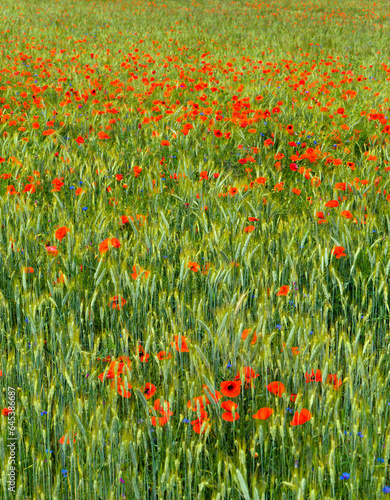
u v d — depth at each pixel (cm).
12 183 447
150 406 188
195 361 206
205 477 186
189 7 2405
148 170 497
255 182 420
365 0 2922
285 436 202
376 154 543
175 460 176
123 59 1141
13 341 252
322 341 218
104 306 268
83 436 181
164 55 1246
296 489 160
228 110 723
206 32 1655
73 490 186
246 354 215
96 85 812
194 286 306
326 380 211
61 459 192
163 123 609
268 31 1686
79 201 378
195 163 519
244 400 231
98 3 2373
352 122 652
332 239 317
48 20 1764
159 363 224
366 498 171
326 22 1948
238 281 299
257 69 1055
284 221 365
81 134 616
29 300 251
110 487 176
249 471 200
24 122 617
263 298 258
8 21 1672
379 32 1681
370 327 286
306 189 472
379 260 289
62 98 774
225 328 222
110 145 582
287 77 955
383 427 201
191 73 1011
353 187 407
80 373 232
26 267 299
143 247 317
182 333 249
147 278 271
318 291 299
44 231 384
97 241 336
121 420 221
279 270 308
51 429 220
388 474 194
